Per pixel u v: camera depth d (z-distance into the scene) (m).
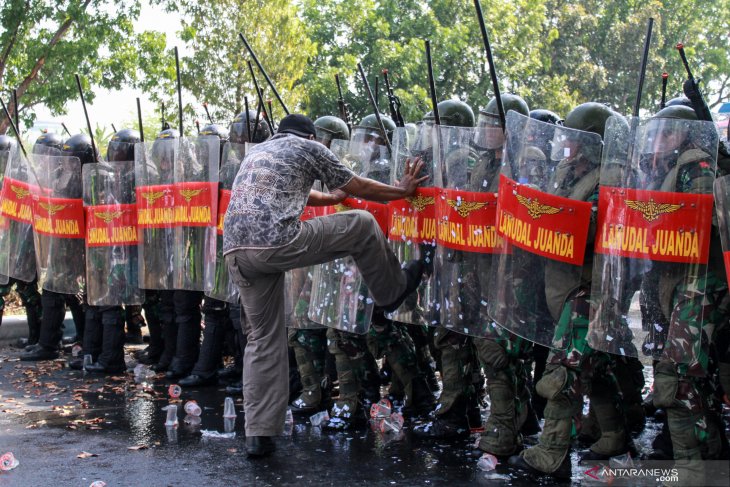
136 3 15.23
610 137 3.94
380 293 4.89
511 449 4.65
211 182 6.31
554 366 4.19
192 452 4.93
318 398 5.86
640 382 5.36
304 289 5.62
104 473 4.53
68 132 8.34
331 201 5.24
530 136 4.12
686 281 3.79
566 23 24.50
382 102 19.89
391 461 4.70
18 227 7.82
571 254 4.04
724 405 5.90
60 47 14.57
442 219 4.66
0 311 8.59
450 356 5.09
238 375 7.02
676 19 24.75
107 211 7.07
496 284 4.25
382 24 22.09
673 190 3.77
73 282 7.44
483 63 22.23
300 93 17.64
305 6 23.02
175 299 7.12
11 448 5.05
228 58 16.69
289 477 4.42
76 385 6.97
